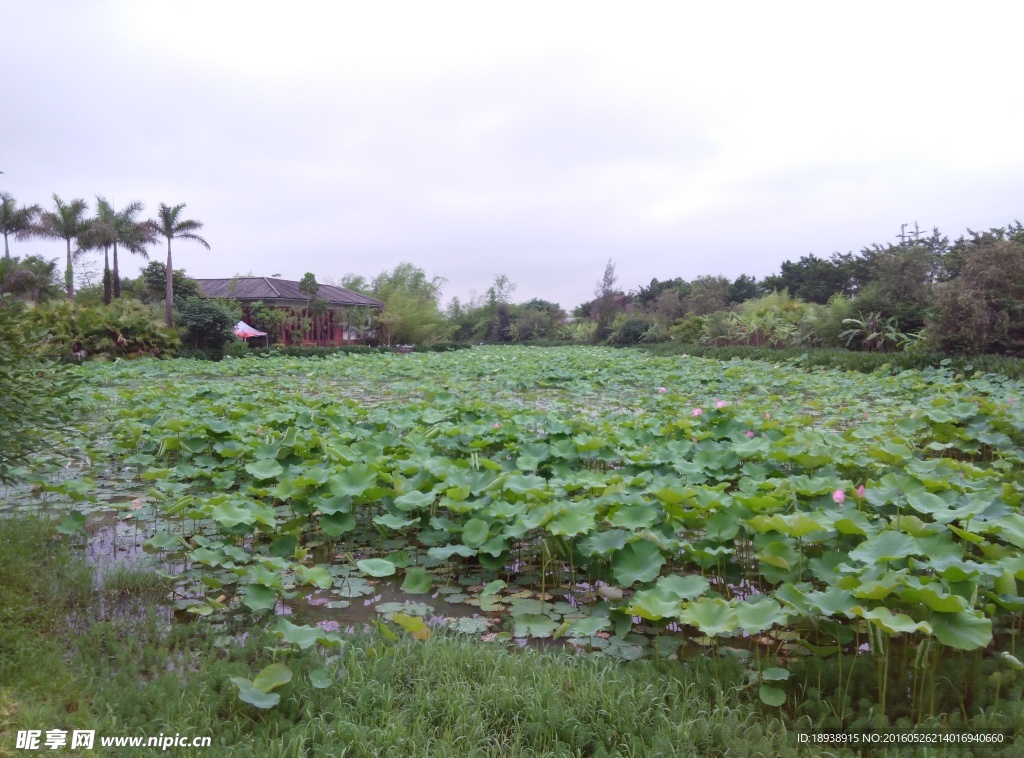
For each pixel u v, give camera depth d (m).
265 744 2.86
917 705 3.12
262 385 15.33
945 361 16.19
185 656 3.58
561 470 6.36
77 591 4.27
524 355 29.17
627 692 3.16
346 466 5.76
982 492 4.54
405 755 2.79
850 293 42.72
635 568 3.97
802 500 5.00
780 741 2.85
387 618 4.18
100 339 22.34
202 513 5.02
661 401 11.41
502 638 3.87
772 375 16.77
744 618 3.29
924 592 2.94
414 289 59.34
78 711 2.96
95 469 7.59
